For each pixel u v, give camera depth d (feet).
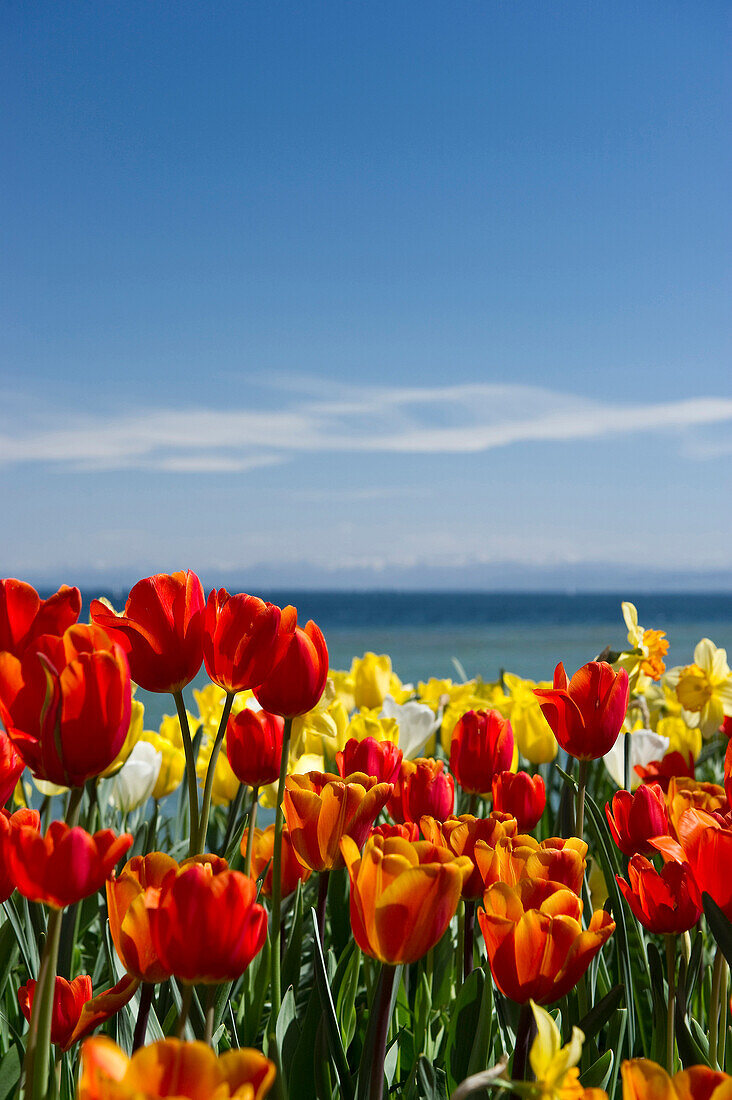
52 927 1.86
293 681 2.49
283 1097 2.21
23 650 2.21
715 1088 1.64
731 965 2.06
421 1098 2.34
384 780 2.93
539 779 2.97
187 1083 1.57
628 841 2.68
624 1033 2.62
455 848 2.42
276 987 2.42
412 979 3.14
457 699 6.16
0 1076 2.41
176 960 1.87
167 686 2.40
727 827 2.28
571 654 68.64
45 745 1.94
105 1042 1.59
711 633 109.91
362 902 1.97
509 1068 2.26
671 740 5.66
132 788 3.97
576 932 1.98
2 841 1.90
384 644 91.45
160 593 2.37
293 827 2.39
